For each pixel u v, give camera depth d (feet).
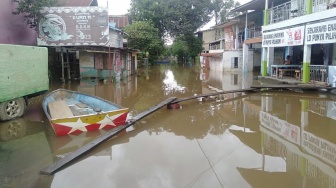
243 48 91.09
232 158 20.21
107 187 16.10
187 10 144.15
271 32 64.75
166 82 68.85
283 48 74.90
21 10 50.98
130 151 21.57
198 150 21.81
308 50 50.60
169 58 207.62
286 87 48.16
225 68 98.94
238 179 16.96
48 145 22.81
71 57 67.97
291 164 19.17
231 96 46.83
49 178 17.13
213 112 35.22
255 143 23.50
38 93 34.99
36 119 30.48
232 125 29.22
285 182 16.58
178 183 16.49
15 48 29.04
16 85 29.40
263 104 39.81
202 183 16.47
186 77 82.12
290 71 62.95
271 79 62.54
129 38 101.24
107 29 56.39
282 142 23.79
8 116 29.50
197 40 153.79
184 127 28.48
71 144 23.04
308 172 17.90
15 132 26.17
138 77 81.82
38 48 33.24
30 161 19.83
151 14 139.03
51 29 55.47
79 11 55.62
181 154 20.97
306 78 51.49
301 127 28.25
